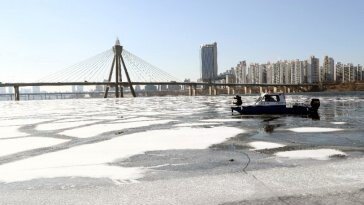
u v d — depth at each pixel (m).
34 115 31.98
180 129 17.16
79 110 40.72
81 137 14.91
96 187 7.09
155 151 11.12
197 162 9.30
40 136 15.48
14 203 6.23
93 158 10.14
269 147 11.38
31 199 6.43
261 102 26.41
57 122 23.03
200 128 17.48
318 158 9.41
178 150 11.23
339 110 29.41
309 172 7.77
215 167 8.63
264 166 8.57
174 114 29.16
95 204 6.06
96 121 23.17
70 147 12.23
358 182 6.92
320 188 6.58
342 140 12.60
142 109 39.78
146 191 6.72
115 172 8.38
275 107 25.95
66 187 7.16
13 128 19.36
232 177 7.57
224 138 13.74
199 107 41.84
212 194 6.43
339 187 6.61
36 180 7.77
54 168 8.91
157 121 22.20
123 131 16.81
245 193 6.42
